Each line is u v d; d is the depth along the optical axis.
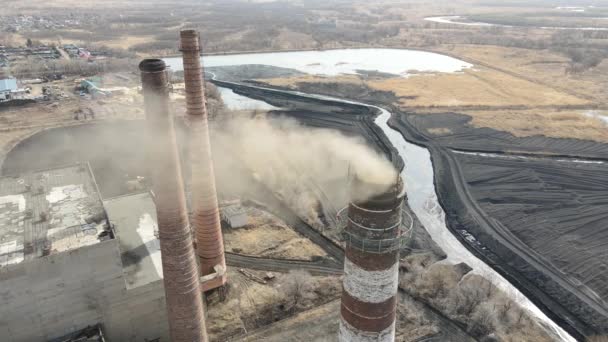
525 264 43.97
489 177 62.88
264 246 44.97
